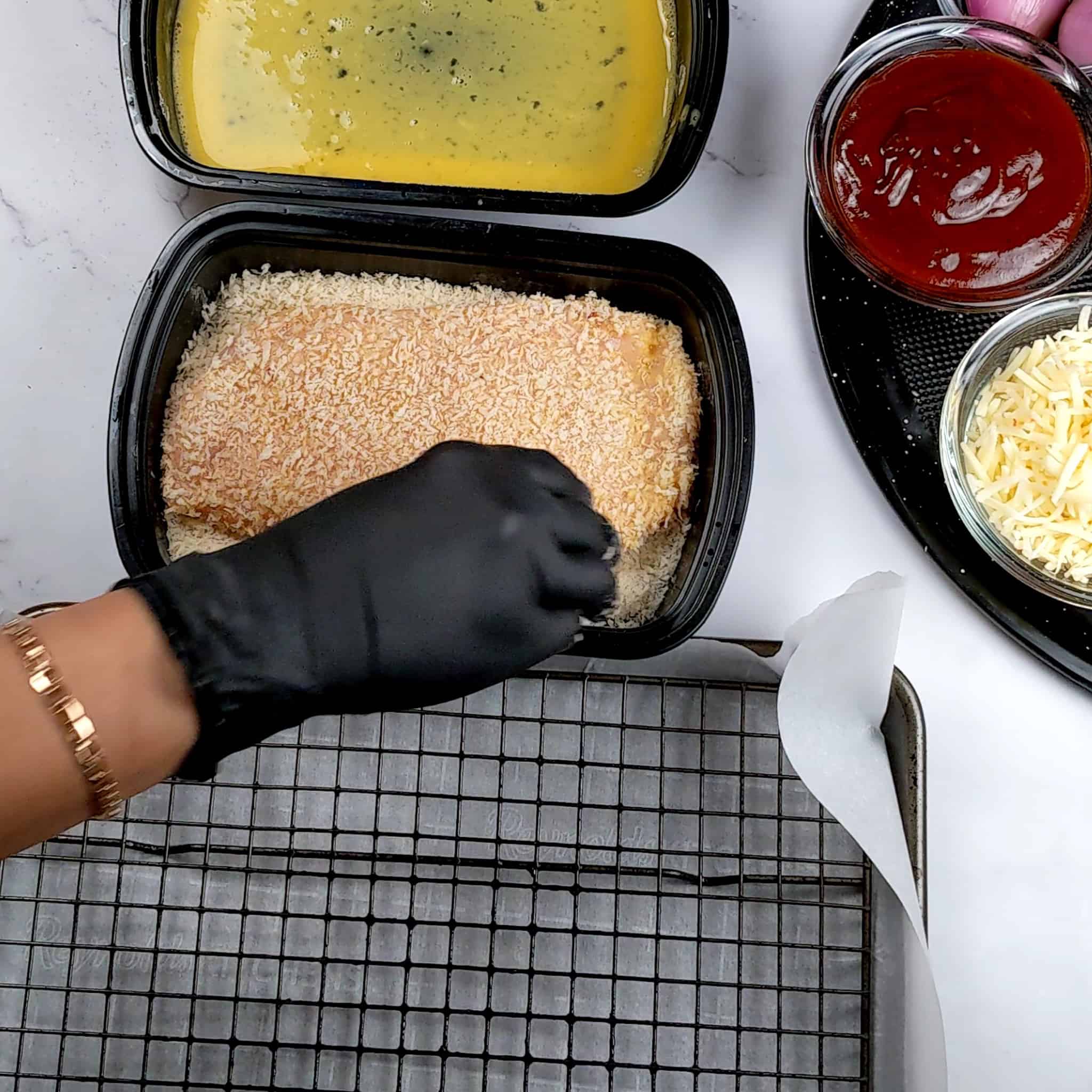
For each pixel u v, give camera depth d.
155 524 0.68
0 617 0.63
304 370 0.69
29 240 0.78
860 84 0.68
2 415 0.77
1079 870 0.73
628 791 0.70
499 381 0.69
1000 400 0.70
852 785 0.61
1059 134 0.66
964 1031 0.73
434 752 0.68
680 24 0.73
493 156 0.75
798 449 0.75
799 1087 0.67
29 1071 0.68
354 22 0.75
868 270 0.69
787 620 0.74
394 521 0.50
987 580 0.72
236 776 0.69
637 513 0.68
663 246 0.66
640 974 0.68
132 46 0.68
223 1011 0.68
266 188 0.67
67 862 0.69
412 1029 0.68
